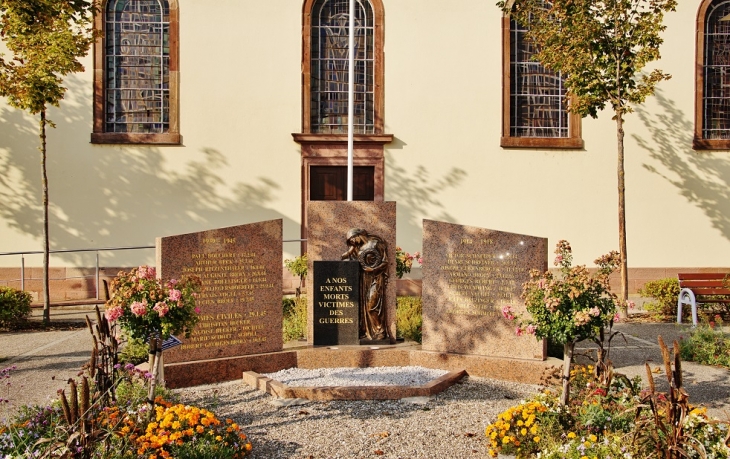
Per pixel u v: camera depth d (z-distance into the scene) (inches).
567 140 651.5
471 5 647.1
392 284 387.9
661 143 657.0
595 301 264.4
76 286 613.0
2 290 489.7
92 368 228.4
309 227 388.2
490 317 357.7
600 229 656.4
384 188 642.8
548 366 335.3
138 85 632.4
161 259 335.3
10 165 608.1
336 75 649.0
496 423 246.7
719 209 661.3
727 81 668.7
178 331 261.1
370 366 367.2
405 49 644.1
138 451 212.2
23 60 489.1
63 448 194.4
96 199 617.9
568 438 230.1
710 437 217.6
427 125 645.3
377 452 243.1
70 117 616.4
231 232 355.6
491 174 649.6
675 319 522.6
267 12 634.2
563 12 534.9
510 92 655.8
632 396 249.8
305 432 263.7
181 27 627.2
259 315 363.9
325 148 637.9
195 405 297.1
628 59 535.8
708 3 657.0
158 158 625.0
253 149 633.6
